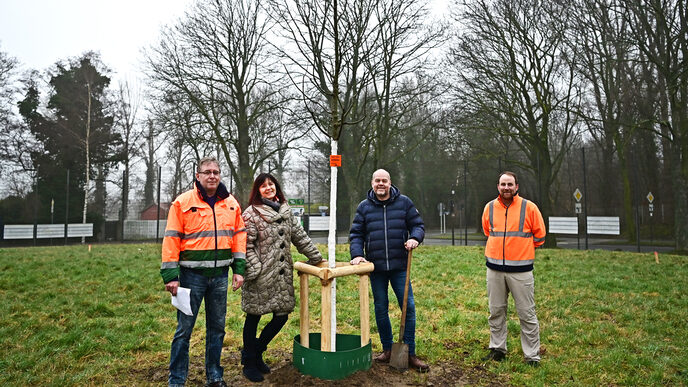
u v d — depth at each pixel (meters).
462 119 19.53
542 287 7.98
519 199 4.27
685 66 14.74
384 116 19.52
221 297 3.54
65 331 5.28
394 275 4.14
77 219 27.78
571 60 18.03
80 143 28.75
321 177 29.98
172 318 6.02
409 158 37.72
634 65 20.83
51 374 3.96
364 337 3.79
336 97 4.24
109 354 4.52
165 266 3.27
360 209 4.22
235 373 3.91
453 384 3.73
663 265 10.59
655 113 20.31
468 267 10.27
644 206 27.11
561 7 17.25
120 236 28.19
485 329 5.39
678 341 4.86
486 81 19.08
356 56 9.04
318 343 4.00
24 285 8.15
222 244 3.50
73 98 29.78
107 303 6.75
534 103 20.22
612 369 4.09
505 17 18.16
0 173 28.55
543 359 4.36
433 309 6.39
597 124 23.22
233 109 20.72
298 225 3.95
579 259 12.07
